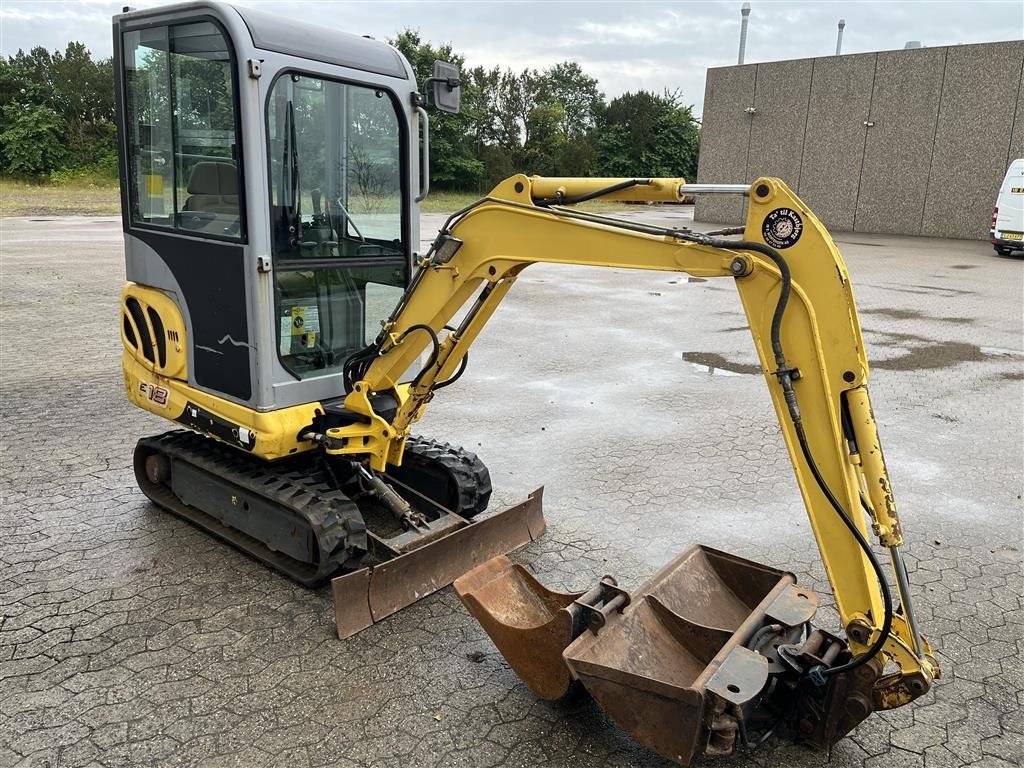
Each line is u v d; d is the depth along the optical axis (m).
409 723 3.32
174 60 4.29
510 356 9.88
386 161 4.73
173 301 4.67
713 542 5.03
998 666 3.80
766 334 3.00
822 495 2.99
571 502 5.59
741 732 2.96
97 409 7.38
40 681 3.53
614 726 3.35
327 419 4.50
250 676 3.60
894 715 3.46
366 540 4.23
